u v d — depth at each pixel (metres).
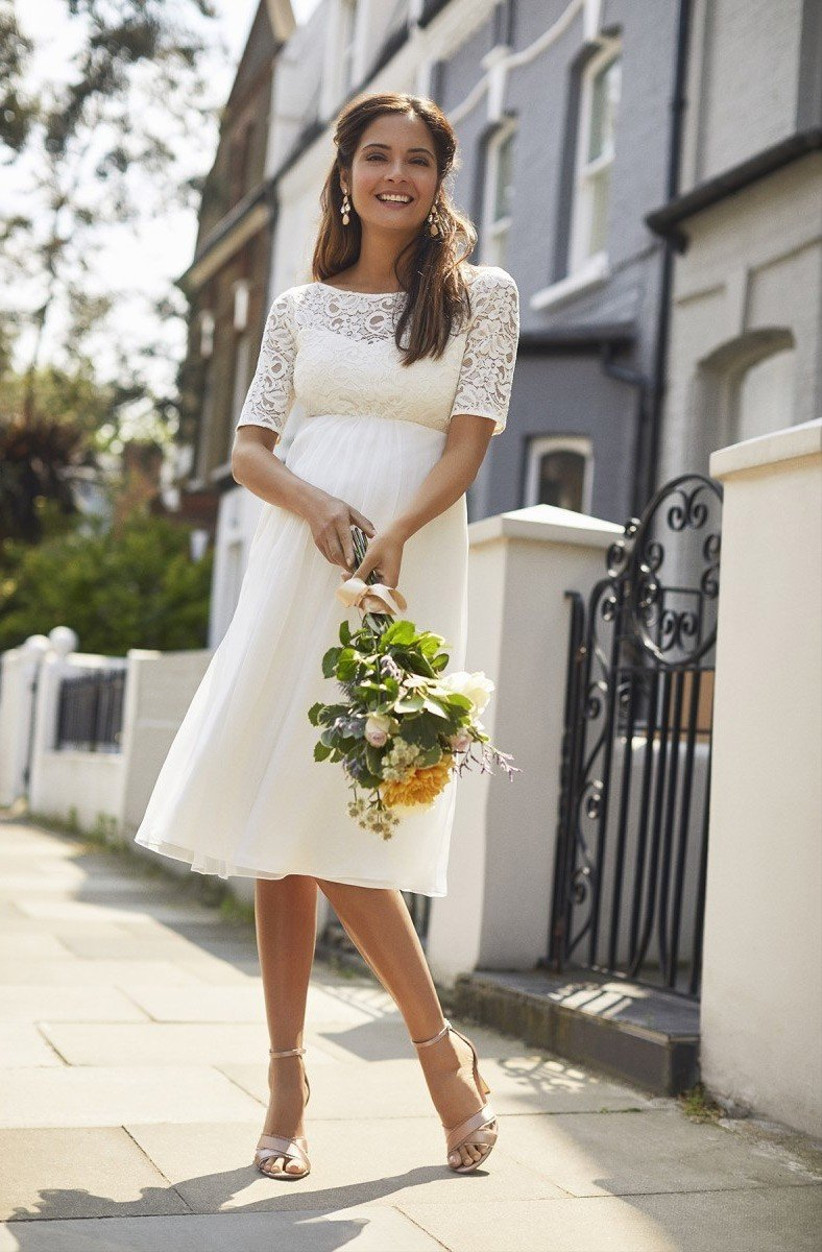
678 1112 3.14
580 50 10.13
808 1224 2.39
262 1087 3.19
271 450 2.75
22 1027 3.76
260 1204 2.36
